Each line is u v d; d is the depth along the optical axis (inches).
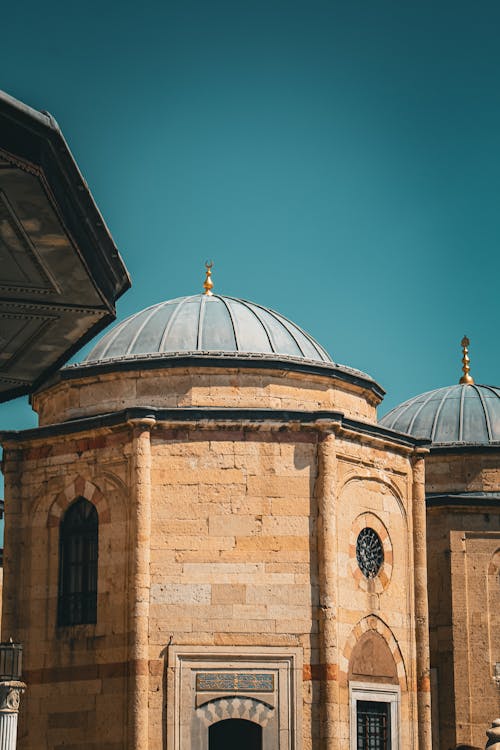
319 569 1309.1
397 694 1390.3
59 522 1373.0
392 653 1396.4
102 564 1323.8
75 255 605.3
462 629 1699.1
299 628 1294.3
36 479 1400.1
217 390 1371.8
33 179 530.0
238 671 1280.8
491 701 1681.8
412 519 1470.2
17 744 1332.4
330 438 1338.6
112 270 643.5
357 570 1373.0
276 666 1284.4
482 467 1786.4
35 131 508.4
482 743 1670.8
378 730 1369.3
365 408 1478.8
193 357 1370.6
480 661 1695.4
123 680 1275.8
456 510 1731.1
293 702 1277.1
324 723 1272.1
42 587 1366.9
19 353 738.8
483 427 1839.3
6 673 1096.2
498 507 1734.7
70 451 1376.7
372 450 1419.8
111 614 1304.1
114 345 1471.5
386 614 1397.6
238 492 1317.7
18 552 1392.7
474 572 1718.8
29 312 676.1
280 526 1315.2
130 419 1310.3
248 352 1395.2
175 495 1311.5
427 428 1857.8
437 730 1688.0
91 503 1355.8
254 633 1286.9
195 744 1261.1
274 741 1270.9
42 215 563.2
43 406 1481.3
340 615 1332.4
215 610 1288.1
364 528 1400.1
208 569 1296.8
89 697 1298.0
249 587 1296.8
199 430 1326.3
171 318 1481.3
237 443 1326.3
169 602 1286.9
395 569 1428.4
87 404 1406.3
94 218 589.0
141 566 1282.0
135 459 1307.8
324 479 1326.3
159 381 1378.0
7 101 485.1
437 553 1727.4
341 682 1316.4
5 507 1403.8
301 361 1405.0
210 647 1279.5
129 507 1309.1
